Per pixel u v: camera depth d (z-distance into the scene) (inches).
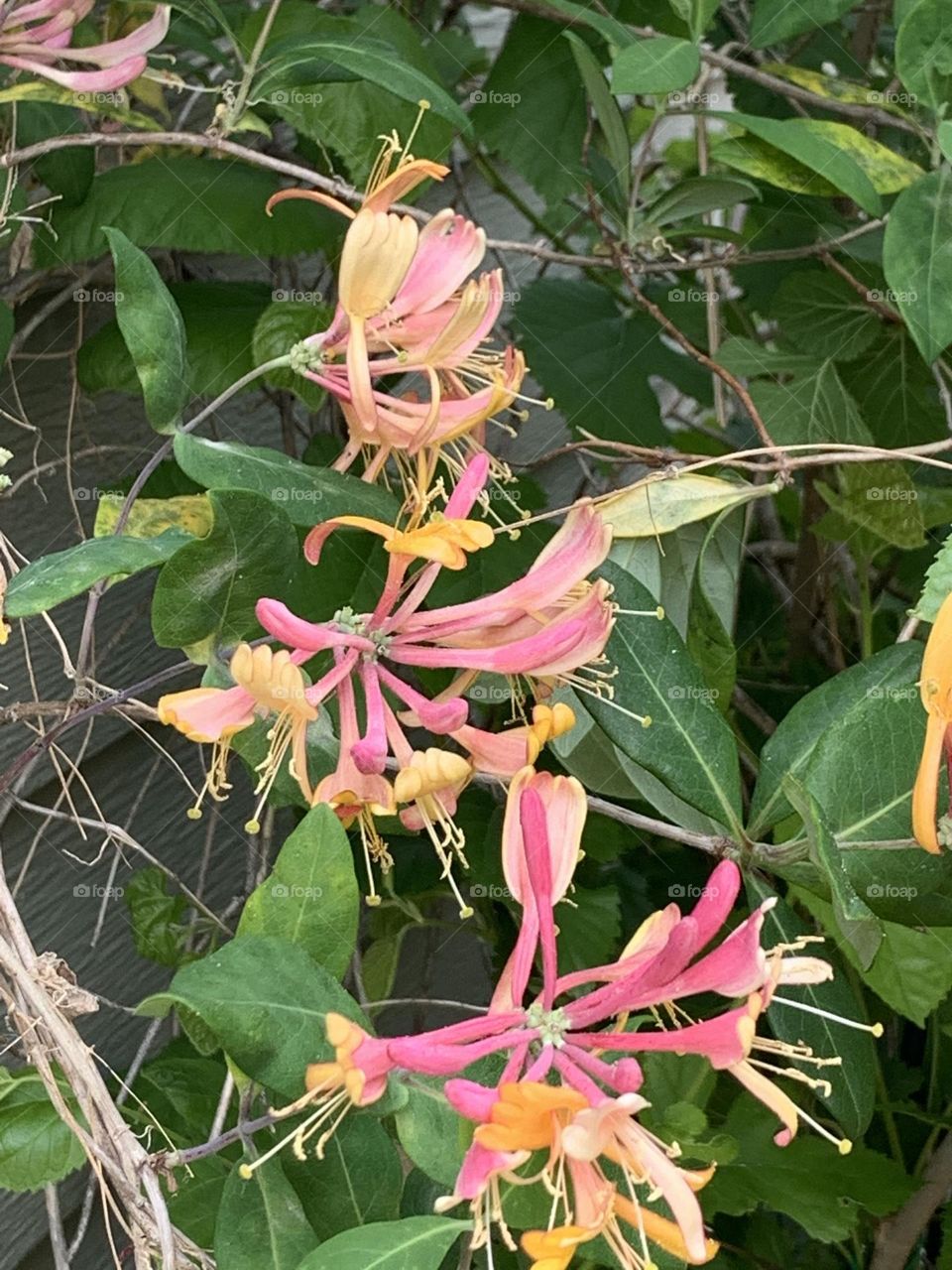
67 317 19.1
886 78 21.7
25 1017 11.3
